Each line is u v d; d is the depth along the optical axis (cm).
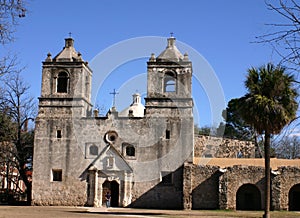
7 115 5075
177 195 4406
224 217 3206
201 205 4300
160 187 4447
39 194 4491
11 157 5469
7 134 5097
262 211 4028
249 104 3091
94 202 4434
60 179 4531
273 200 4178
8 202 5069
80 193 4475
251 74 3191
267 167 3075
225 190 4238
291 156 6372
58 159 4547
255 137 6575
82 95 4669
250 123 3106
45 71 4722
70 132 4588
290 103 3064
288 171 4241
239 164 4691
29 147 5284
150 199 4434
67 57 4750
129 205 4444
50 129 4606
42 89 4684
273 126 3044
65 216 2941
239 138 6762
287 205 4178
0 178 6756
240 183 4281
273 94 3100
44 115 4631
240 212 3844
